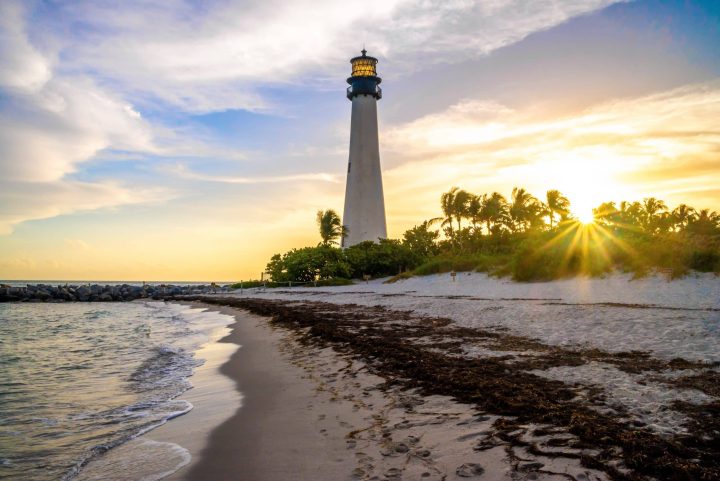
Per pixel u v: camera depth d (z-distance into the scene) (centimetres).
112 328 2727
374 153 7231
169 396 927
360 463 511
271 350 1387
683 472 425
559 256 3078
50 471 579
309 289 5366
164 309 4434
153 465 554
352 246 6738
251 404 798
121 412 830
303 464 522
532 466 467
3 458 626
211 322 2577
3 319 3641
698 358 886
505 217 6406
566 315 1512
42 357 1617
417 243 6731
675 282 2320
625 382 748
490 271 3944
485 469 468
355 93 7206
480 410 653
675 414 590
